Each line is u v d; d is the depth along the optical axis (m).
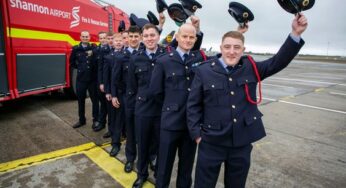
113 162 3.48
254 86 2.03
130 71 2.99
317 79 14.06
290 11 1.83
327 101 7.98
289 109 6.80
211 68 2.03
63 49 6.01
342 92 9.75
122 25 4.73
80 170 3.23
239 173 2.07
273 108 6.89
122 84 3.57
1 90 4.52
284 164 3.58
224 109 1.96
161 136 2.53
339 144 4.38
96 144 4.05
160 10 3.16
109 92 4.02
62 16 5.88
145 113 2.78
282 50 1.91
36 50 5.20
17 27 4.71
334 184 3.10
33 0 5.05
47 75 5.61
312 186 3.04
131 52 3.53
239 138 1.96
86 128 4.76
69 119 5.24
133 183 2.94
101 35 4.52
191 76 2.46
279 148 4.14
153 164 3.31
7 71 4.59
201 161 2.06
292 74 16.94
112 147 3.79
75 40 6.42
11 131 4.46
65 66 6.17
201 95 2.06
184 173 2.65
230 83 1.96
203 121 2.09
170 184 3.00
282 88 10.52
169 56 2.50
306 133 4.91
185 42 2.41
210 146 2.02
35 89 5.32
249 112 1.99
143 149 2.86
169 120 2.44
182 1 2.70
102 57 4.33
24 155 3.59
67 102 6.66
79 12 6.46
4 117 5.24
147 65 2.84
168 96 2.47
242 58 2.08
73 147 3.91
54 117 5.34
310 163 3.63
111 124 4.11
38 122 4.98
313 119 5.89
